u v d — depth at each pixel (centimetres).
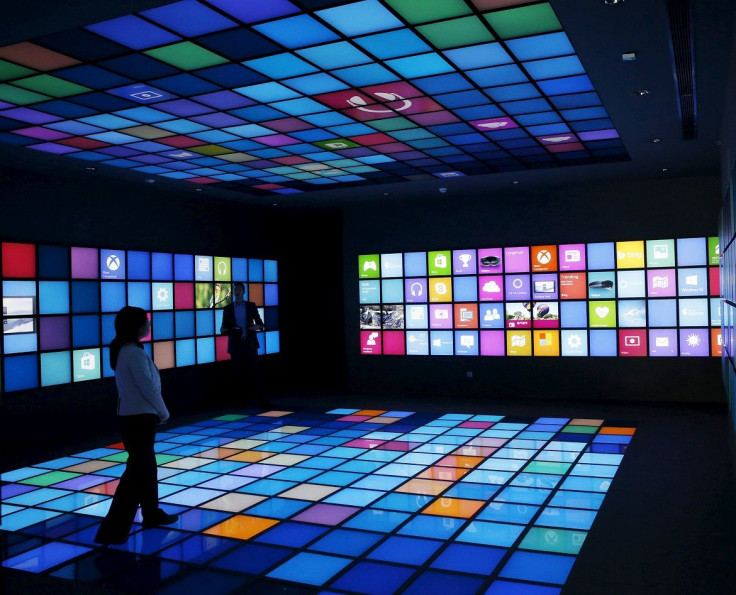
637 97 663
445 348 1280
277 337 1444
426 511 573
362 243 1346
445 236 1280
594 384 1175
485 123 774
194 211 1229
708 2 447
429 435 897
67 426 968
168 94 644
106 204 1054
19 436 894
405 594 412
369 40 527
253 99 667
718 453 751
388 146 876
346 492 636
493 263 1243
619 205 1155
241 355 1158
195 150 869
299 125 766
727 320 713
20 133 763
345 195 1246
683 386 1120
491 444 830
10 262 898
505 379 1236
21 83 600
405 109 714
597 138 845
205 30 498
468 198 1263
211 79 606
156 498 543
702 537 493
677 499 587
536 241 1212
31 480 714
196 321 1220
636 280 1147
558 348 1198
